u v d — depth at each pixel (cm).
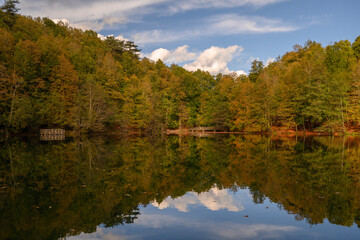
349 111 4800
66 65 4934
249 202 1046
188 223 835
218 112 6838
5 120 3928
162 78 9231
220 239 716
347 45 6450
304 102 5331
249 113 5969
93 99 5072
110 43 10306
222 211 946
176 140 4275
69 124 4772
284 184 1309
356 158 2112
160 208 980
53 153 2412
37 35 6241
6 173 1554
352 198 1079
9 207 964
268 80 6234
